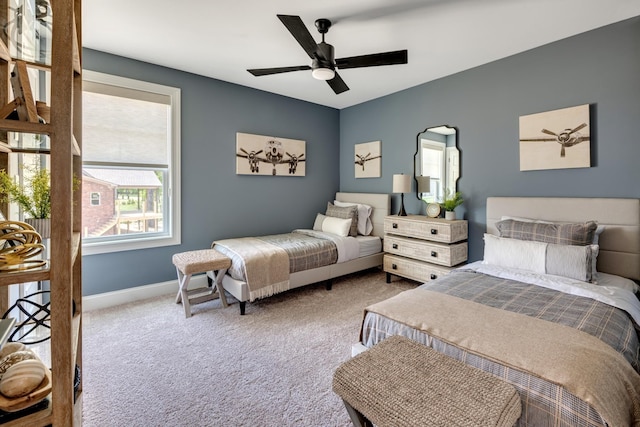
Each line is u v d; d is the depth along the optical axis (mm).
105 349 2174
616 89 2373
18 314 1917
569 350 1212
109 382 1808
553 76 2689
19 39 1094
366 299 3182
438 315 1570
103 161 2963
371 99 4410
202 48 2818
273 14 2264
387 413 1042
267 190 4160
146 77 3123
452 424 953
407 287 3557
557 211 2604
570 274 2070
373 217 4293
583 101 2531
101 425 1483
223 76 3525
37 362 946
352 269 3717
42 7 1082
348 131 4840
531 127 2811
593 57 2475
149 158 3223
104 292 2984
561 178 2670
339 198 4871
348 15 2277
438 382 1143
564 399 1048
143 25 2420
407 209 4012
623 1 2096
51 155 862
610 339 1343
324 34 2475
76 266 1426
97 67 2855
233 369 1948
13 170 1555
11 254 902
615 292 1823
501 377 1189
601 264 2375
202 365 1990
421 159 3799
